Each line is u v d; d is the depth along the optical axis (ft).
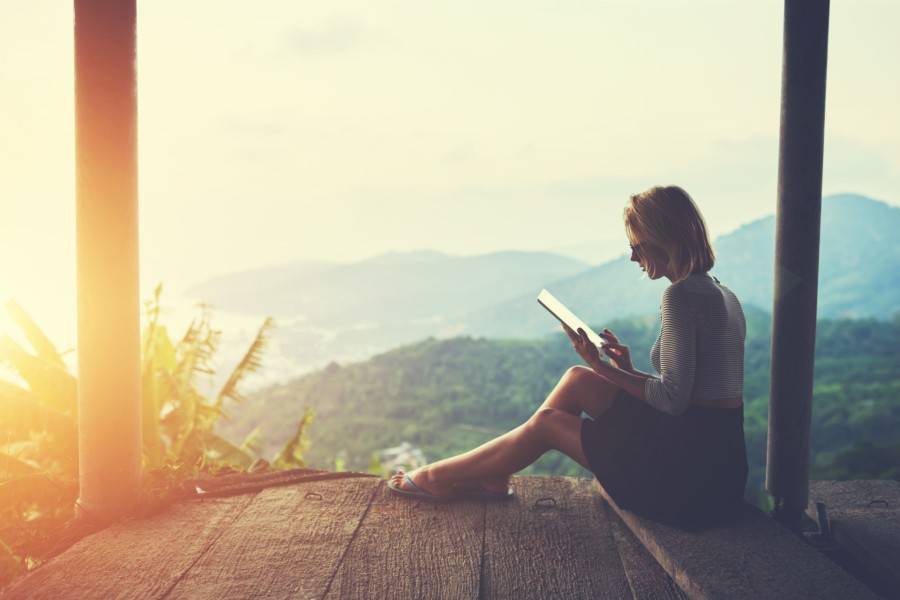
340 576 7.70
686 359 7.58
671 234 7.79
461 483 9.75
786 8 9.22
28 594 7.36
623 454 8.20
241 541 8.57
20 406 12.05
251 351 17.47
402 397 220.84
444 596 7.29
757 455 132.26
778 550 7.49
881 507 9.82
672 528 8.02
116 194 8.91
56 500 10.76
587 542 8.49
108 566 7.97
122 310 9.10
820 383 220.43
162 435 16.65
